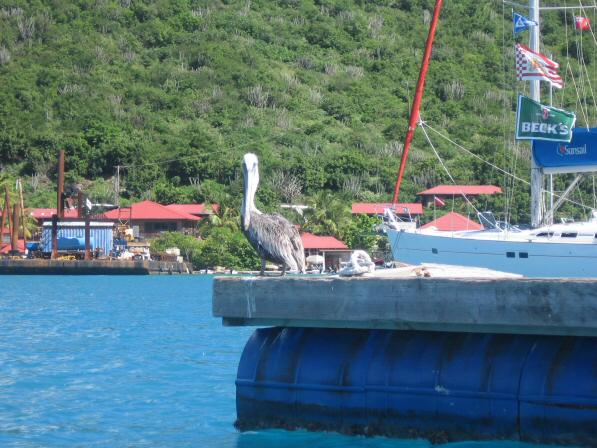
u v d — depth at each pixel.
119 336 26.77
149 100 123.44
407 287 11.39
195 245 83.00
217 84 129.50
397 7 162.62
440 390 11.66
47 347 24.03
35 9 146.00
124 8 150.12
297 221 85.56
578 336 10.96
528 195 86.06
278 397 12.73
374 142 113.81
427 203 92.44
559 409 10.91
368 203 93.44
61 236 80.56
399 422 11.91
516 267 29.78
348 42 148.62
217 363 20.53
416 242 32.31
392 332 12.43
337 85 134.12
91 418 14.62
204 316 34.59
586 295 10.35
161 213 89.19
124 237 84.88
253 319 12.52
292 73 136.88
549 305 10.55
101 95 122.69
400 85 135.12
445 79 134.75
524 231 30.39
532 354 11.35
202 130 114.44
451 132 117.75
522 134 30.69
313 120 122.12
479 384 11.45
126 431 13.66
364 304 11.65
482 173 96.94
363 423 12.12
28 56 134.00
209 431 13.39
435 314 11.21
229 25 147.88
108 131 110.00
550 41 134.25
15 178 103.50
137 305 41.16
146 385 17.62
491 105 127.38
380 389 12.02
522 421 11.13
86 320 32.78
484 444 11.31
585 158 30.28
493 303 10.87
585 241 28.94
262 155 106.38
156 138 112.06
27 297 47.47
